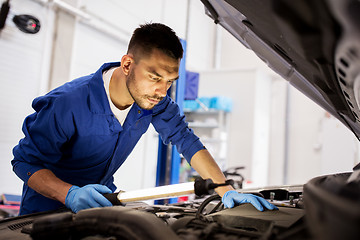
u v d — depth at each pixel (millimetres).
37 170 814
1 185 2525
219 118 4422
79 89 883
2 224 610
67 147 949
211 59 5492
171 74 736
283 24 447
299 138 4625
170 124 1075
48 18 2768
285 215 544
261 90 4625
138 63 751
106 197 696
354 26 346
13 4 2436
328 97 671
